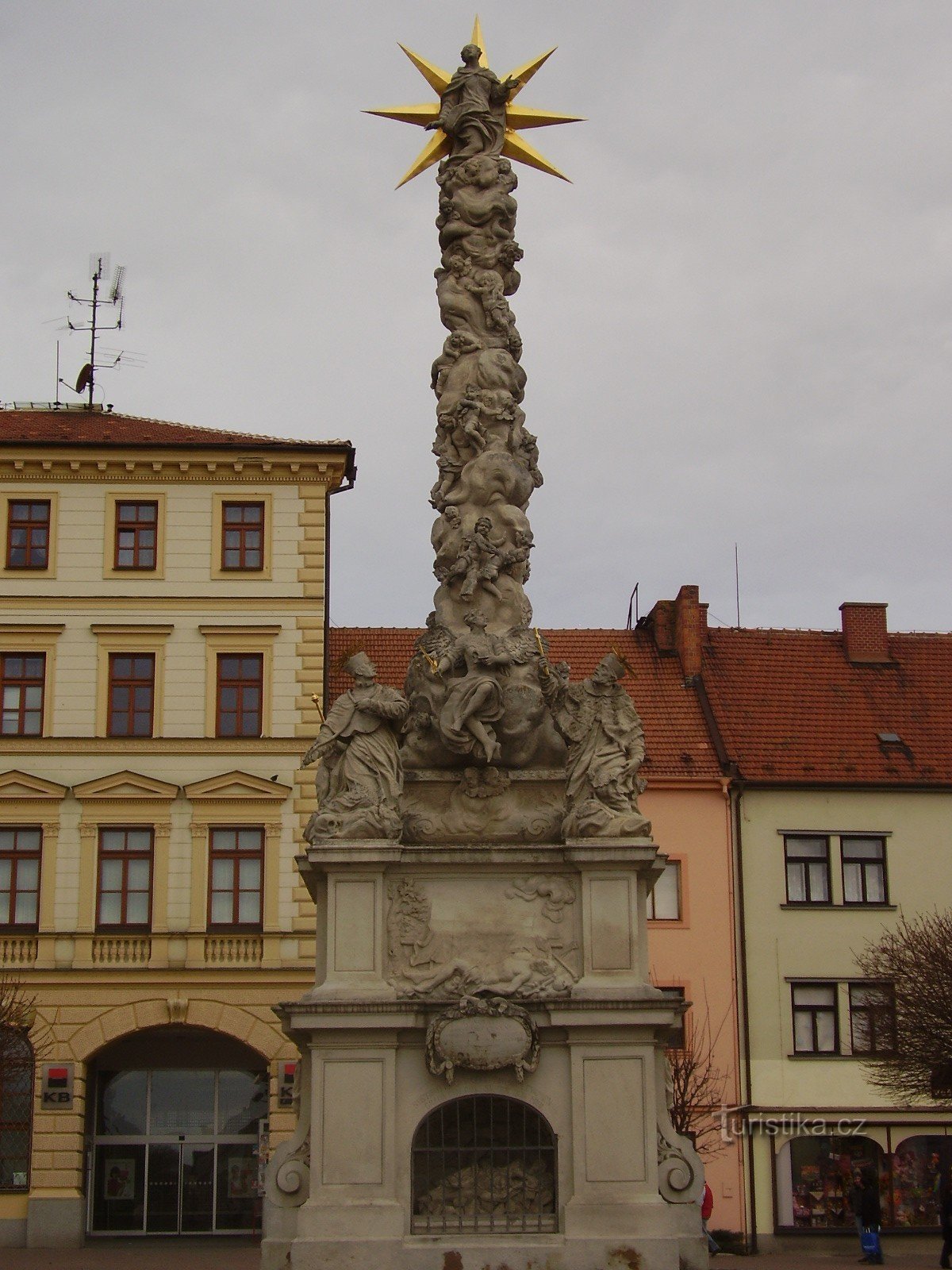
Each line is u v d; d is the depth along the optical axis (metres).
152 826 37.50
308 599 39.25
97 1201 36.81
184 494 39.78
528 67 23.31
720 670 44.53
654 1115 18.36
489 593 20.89
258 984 36.62
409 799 19.88
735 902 39.94
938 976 32.38
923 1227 37.69
